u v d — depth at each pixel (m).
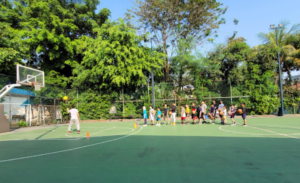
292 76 25.47
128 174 4.50
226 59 22.45
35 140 9.73
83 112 22.80
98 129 14.02
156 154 6.23
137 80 21.38
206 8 23.80
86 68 23.17
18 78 14.29
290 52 22.64
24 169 5.07
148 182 4.01
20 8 23.62
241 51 22.03
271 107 21.34
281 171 4.50
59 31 24.33
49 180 4.28
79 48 24.08
